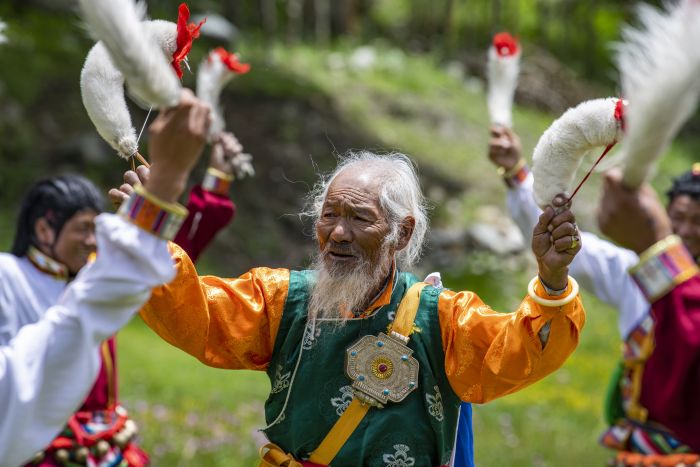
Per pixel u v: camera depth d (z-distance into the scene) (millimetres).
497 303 27906
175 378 19000
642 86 4551
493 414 19328
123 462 8719
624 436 9039
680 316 6969
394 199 7082
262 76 35062
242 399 18328
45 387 4832
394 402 6969
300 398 7043
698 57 4359
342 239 6941
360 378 6953
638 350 9055
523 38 48562
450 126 37188
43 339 4824
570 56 48906
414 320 7055
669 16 4508
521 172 9555
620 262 9297
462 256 29703
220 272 26453
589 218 32156
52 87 30719
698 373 7336
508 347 6426
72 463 8375
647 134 4660
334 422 6980
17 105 29250
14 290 8406
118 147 6180
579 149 5887
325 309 6953
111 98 6102
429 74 41562
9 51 31406
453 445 7238
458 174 33656
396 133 34938
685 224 9117
